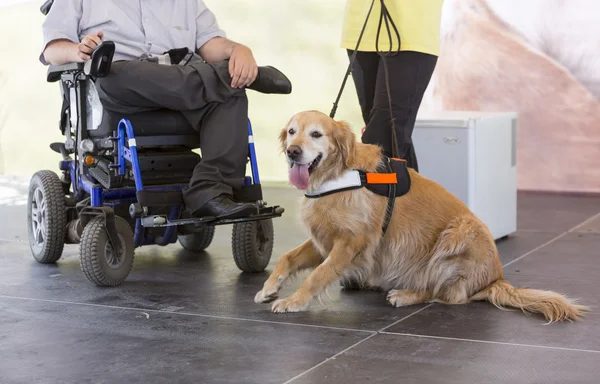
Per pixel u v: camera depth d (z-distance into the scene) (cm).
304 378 228
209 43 395
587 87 642
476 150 439
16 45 818
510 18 660
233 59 349
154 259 418
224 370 236
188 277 373
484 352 251
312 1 707
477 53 675
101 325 289
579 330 275
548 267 390
